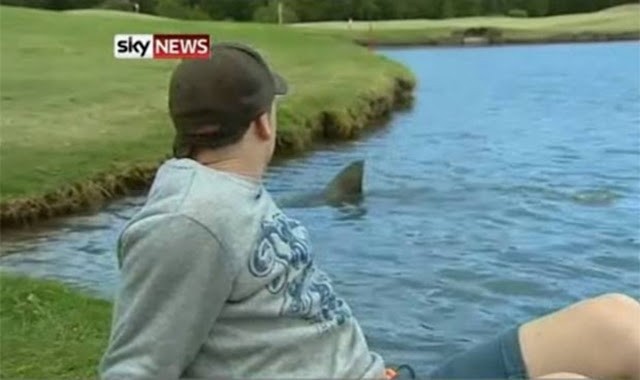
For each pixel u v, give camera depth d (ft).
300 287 7.80
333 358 7.93
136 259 7.38
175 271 7.32
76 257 33.91
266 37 118.83
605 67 136.26
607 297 8.96
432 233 36.47
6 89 66.85
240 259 7.47
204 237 7.35
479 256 33.17
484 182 47.80
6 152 46.21
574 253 33.63
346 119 65.98
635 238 35.65
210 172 7.65
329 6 219.41
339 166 54.13
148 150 48.03
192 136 7.78
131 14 141.18
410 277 30.53
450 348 24.22
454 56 167.22
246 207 7.60
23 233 37.70
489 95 99.91
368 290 29.14
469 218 39.11
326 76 85.15
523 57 160.97
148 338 7.32
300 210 40.88
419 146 62.75
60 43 93.76
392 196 43.68
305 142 60.39
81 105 61.62
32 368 17.85
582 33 207.82
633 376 8.66
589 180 48.44
